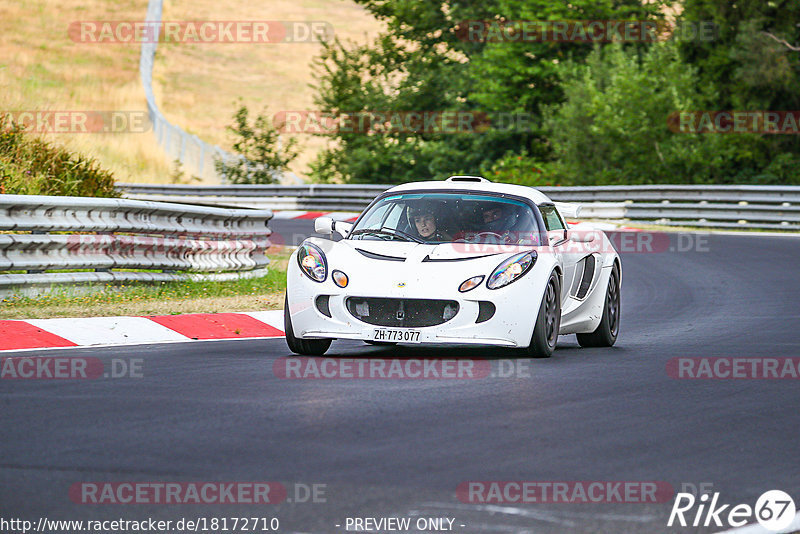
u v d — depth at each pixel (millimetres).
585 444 21125
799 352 35531
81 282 44031
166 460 19125
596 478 18516
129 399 25016
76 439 20734
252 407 24141
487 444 20859
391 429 22031
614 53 138375
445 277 31562
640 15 153125
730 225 101938
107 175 66812
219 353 33594
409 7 164875
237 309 44562
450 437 21406
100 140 154250
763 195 100875
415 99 160250
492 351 35188
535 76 158125
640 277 65188
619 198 111375
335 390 26562
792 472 19391
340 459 19391
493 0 167000
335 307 31797
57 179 60844
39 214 42719
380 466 18953
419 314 31438
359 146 160875
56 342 34969
